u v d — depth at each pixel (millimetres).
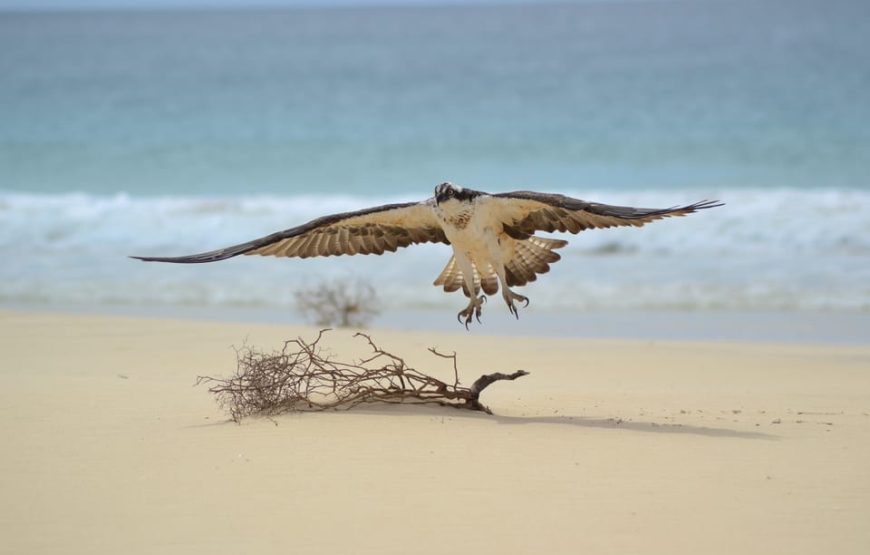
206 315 22031
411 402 11688
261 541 7543
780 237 29000
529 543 7520
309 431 10336
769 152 45562
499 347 17438
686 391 13680
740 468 9258
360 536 7633
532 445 9938
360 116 59281
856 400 12898
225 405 11633
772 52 88562
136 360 15594
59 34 159750
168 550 7383
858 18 141500
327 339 17703
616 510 8164
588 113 57469
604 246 28625
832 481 8883
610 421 11141
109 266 27328
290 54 105562
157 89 72562
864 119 51625
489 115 58281
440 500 8359
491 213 11539
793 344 18562
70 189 41844
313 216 33062
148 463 9305
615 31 135250
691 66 79250
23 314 20078
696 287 24359
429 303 23531
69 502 8320
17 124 56844
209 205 34062
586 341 18156
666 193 35812
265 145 50938
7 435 10297
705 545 7492
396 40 128750
